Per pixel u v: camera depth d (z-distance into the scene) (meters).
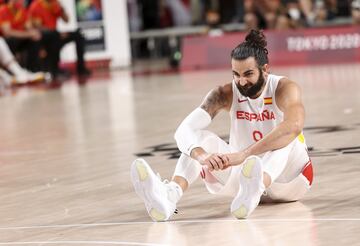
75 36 37.47
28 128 19.61
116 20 41.25
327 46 34.81
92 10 40.56
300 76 28.39
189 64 37.75
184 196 10.34
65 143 16.52
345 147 13.38
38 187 11.84
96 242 8.23
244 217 8.80
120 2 41.28
